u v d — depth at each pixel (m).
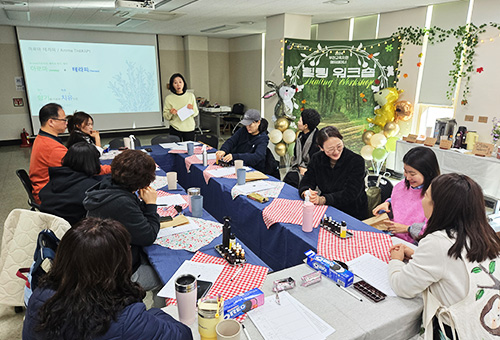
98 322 0.73
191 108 4.87
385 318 1.03
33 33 6.88
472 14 3.87
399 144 4.64
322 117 5.19
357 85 4.96
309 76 5.07
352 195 2.14
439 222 1.06
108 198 1.43
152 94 8.34
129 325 0.76
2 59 6.78
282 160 5.68
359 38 5.48
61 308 0.73
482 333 0.99
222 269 1.33
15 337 1.83
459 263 1.00
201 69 8.64
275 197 2.24
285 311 1.06
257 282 1.24
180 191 2.35
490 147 3.63
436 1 4.09
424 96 4.66
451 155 3.93
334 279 1.23
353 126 5.12
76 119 3.28
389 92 4.66
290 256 1.75
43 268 1.33
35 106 7.19
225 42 8.98
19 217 1.77
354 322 1.01
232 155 3.12
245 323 1.01
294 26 5.13
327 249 1.50
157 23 6.22
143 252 1.57
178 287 0.97
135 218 1.45
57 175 1.98
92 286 0.75
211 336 0.90
